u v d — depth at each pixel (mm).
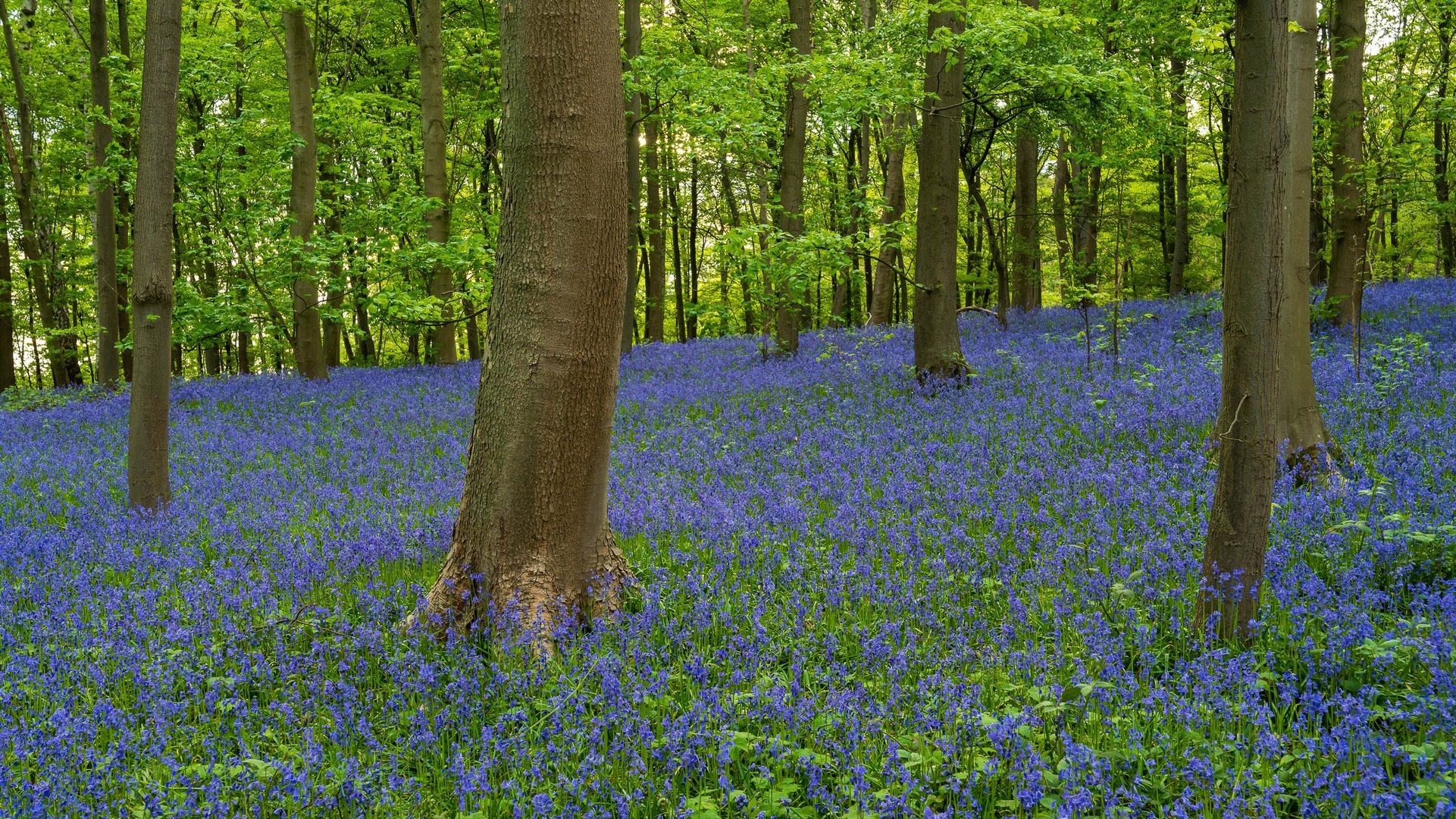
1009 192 33219
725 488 9102
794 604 5586
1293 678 4234
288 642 5535
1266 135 4523
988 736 3838
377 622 5598
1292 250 8211
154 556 7629
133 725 4434
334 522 8758
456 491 9859
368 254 16469
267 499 10055
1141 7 18422
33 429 15031
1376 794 3172
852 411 12648
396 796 3740
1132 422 9977
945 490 8281
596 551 5801
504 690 4633
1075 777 3455
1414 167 14906
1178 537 6277
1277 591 4965
